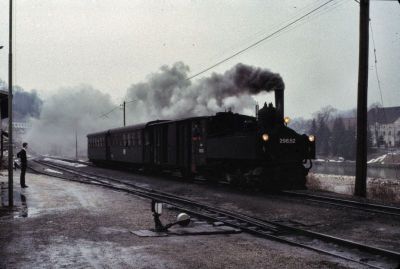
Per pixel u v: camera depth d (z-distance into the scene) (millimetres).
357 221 11492
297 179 18125
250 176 18031
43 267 7203
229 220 11539
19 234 9750
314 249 8375
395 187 22531
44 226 10672
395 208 12805
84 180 24047
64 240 9164
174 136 24109
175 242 9055
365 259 7922
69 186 20266
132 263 7410
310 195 15836
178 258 7738
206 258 7754
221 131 21062
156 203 10195
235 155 18766
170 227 10531
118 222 11227
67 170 32969
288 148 17906
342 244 8922
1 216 12047
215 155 20406
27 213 12547
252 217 11953
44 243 8891
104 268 7121
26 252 8164
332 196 16344
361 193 17031
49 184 21156
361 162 17047
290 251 8344
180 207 13602
